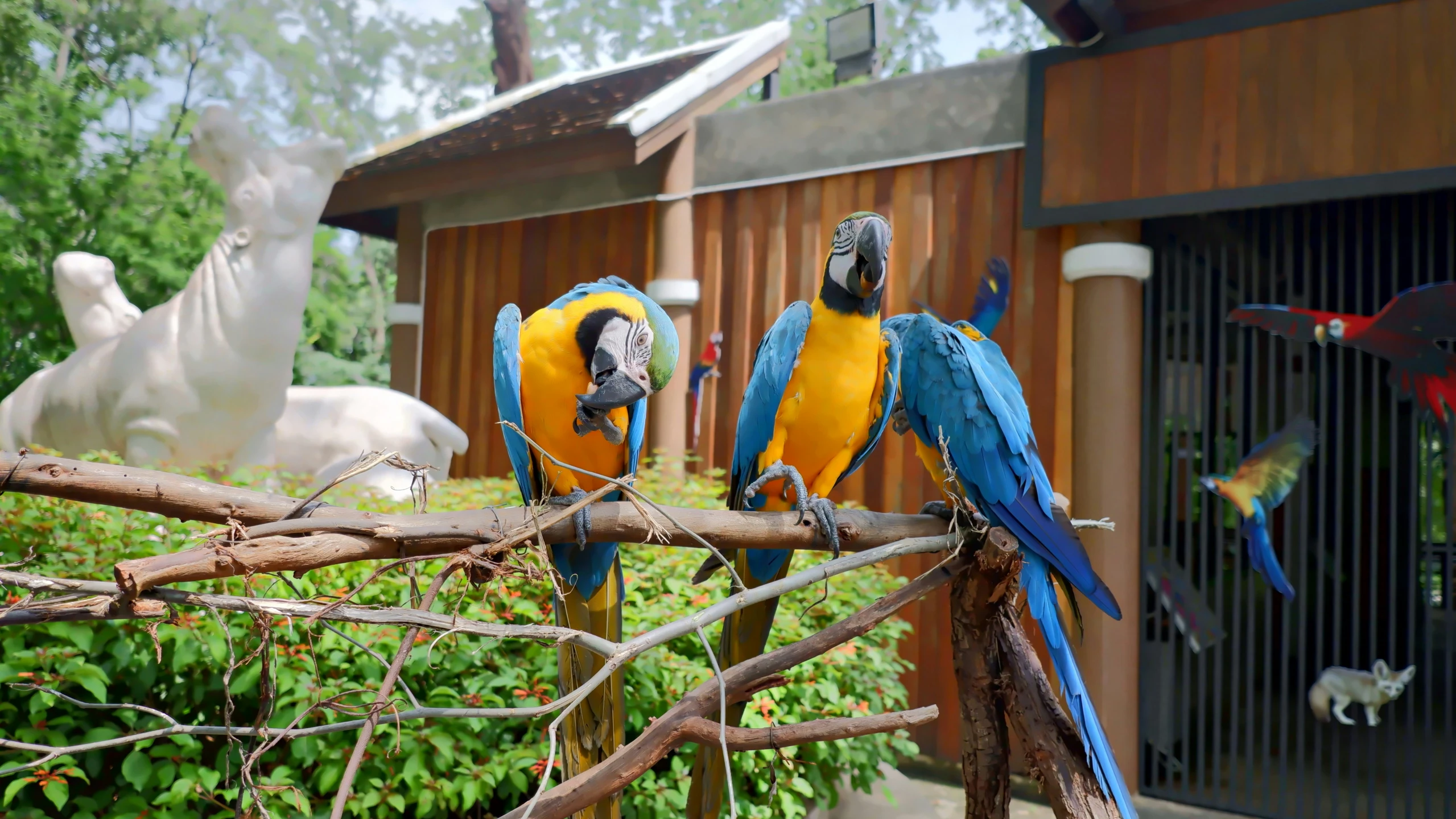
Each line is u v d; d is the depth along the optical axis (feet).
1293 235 16.22
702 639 5.23
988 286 16.70
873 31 21.07
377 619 4.65
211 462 15.65
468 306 23.85
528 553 5.44
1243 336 16.25
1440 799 16.49
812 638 6.12
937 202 18.21
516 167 20.90
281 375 15.49
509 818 5.55
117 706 4.90
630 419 7.73
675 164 20.43
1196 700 20.79
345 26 61.26
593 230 22.21
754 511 7.21
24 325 33.94
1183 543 20.56
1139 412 16.28
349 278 58.34
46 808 9.73
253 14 51.78
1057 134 16.14
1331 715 16.14
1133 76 15.53
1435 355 14.61
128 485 4.70
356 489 12.81
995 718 6.64
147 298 36.22
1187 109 15.10
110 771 10.07
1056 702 6.43
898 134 18.51
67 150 35.78
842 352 7.92
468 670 10.75
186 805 9.54
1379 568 22.39
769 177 19.84
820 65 67.67
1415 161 13.52
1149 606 17.87
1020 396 7.26
